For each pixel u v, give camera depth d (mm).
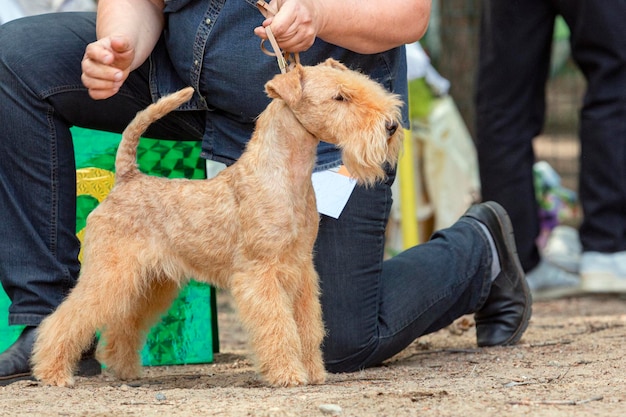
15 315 4141
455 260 4648
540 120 7211
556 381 3754
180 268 4016
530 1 6867
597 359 4379
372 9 4051
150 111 3992
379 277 4406
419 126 8156
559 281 7352
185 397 3572
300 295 3965
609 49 6652
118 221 3971
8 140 4195
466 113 10234
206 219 3908
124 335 4281
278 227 3738
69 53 4309
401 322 4457
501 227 4898
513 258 4926
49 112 4254
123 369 4301
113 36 3879
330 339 4328
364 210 4266
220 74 4223
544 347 4867
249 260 3801
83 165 4895
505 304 4953
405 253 4668
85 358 4371
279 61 3793
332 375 4238
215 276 4000
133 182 4039
